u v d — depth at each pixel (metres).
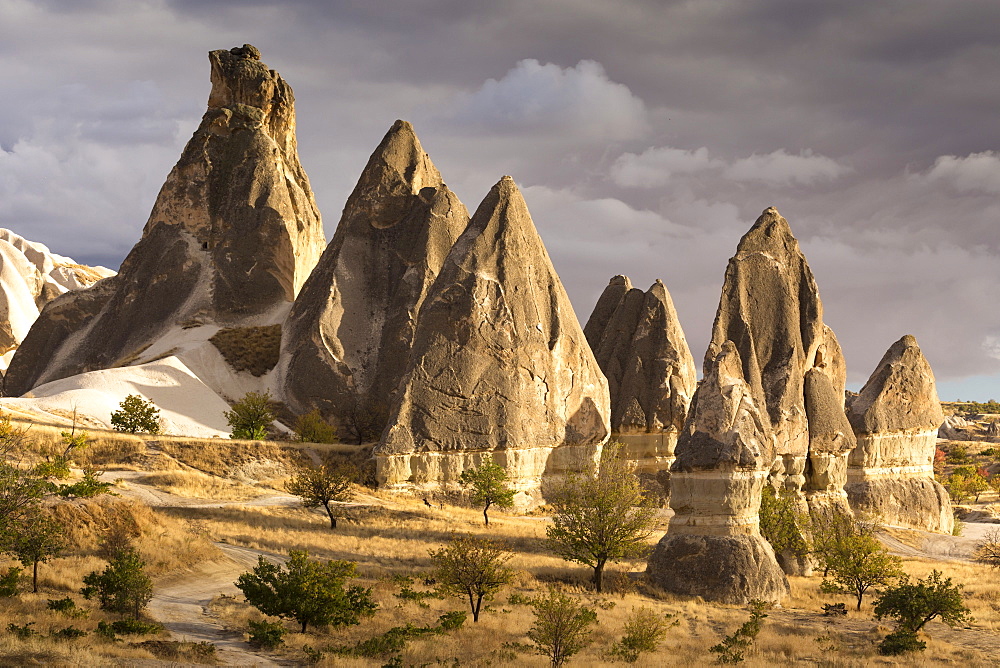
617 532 41.47
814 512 51.72
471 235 74.06
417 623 31.69
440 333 69.38
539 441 69.25
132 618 27.17
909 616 36.19
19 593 28.64
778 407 55.25
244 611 30.98
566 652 28.17
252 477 60.75
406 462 64.19
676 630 34.25
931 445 74.44
